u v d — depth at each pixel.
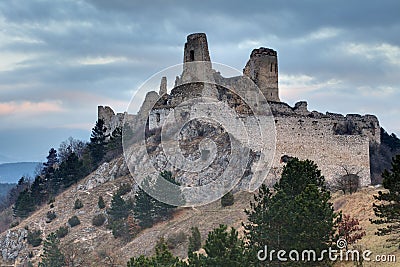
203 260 47.44
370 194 74.19
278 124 88.12
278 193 54.72
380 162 93.50
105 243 91.62
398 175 50.00
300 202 50.78
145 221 88.25
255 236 52.44
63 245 94.94
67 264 87.62
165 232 81.12
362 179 88.75
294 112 92.69
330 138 89.44
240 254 47.12
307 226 48.62
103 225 100.44
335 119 92.94
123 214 97.44
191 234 77.25
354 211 68.75
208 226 76.69
